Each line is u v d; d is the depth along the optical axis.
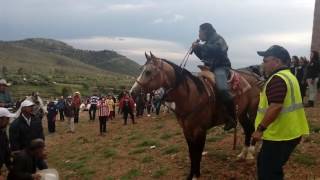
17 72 153.88
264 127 5.72
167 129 17.31
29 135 9.27
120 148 15.46
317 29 23.50
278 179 5.93
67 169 14.38
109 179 11.53
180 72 8.68
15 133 9.20
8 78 108.38
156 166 11.44
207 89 8.71
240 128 13.80
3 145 8.32
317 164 9.28
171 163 11.31
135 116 29.34
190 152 8.83
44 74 158.88
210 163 10.26
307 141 10.80
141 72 8.84
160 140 14.83
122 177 11.27
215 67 9.05
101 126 22.41
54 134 26.45
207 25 9.00
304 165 9.30
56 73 188.12
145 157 12.58
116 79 160.38
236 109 9.29
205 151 11.38
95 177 12.30
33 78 118.06
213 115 8.86
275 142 5.86
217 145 11.95
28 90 94.75
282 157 5.88
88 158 15.09
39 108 20.59
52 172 7.55
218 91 8.82
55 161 16.50
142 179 10.66
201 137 8.74
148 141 14.87
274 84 5.73
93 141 19.73
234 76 9.19
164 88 8.71
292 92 5.81
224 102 8.87
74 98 32.12
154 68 8.66
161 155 12.52
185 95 8.59
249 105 9.74
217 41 8.96
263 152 5.97
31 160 7.41
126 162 12.88
